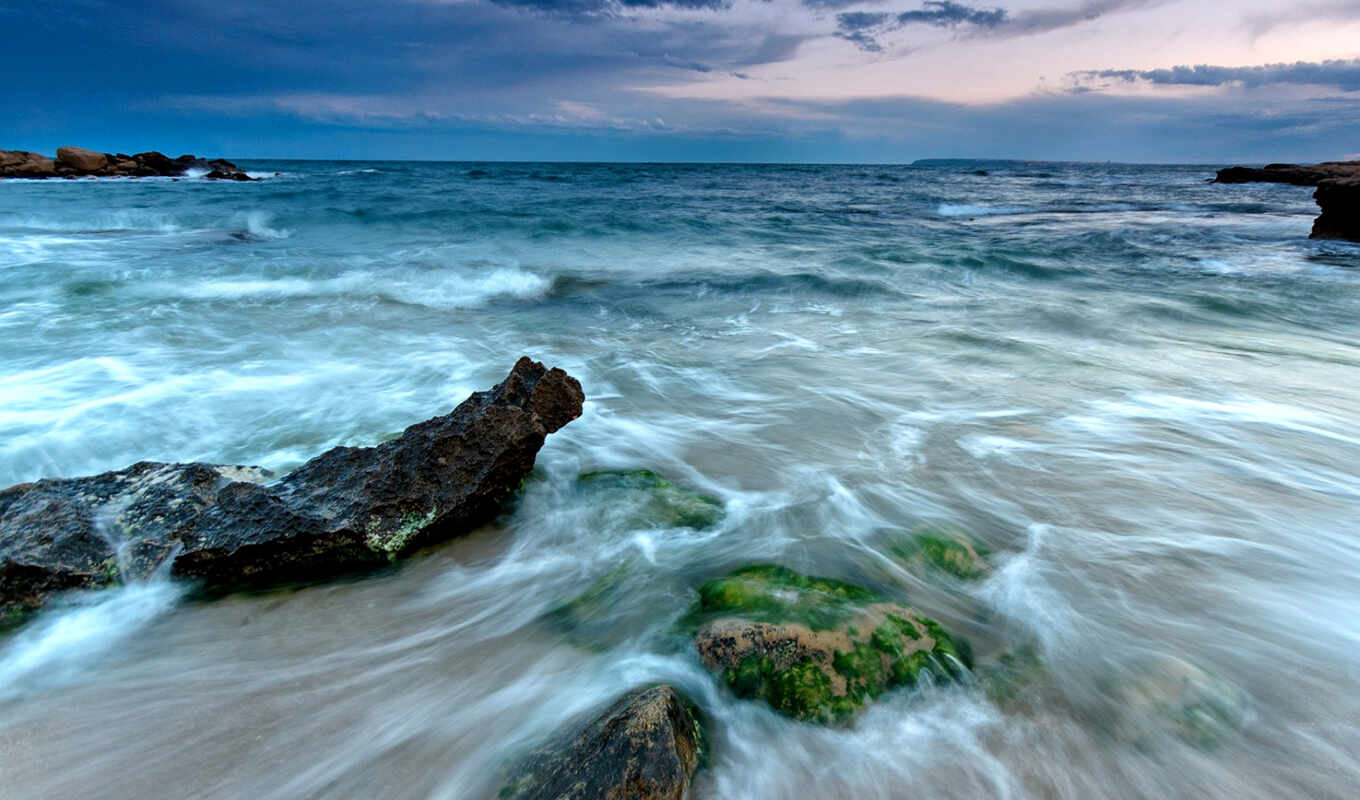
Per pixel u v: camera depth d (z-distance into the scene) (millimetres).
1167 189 53281
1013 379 7051
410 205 26781
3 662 2922
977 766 2475
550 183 53625
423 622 3307
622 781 2121
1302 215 28156
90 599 3189
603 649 3115
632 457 5211
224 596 3414
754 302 11156
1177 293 11594
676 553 3879
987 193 47281
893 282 12750
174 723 2639
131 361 7031
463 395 6371
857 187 54344
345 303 10250
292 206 25906
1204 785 2416
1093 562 3809
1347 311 10250
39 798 2281
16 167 51375
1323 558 3879
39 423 5324
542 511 4301
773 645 2787
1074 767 2471
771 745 2570
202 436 5242
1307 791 2389
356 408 5941
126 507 3543
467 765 2480
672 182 59688
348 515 3592
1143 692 2777
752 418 6062
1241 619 3340
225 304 9836
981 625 3250
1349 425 5750
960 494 4602
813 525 4172
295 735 2602
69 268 11891
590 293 11742
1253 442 5422
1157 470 4949
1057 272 13898
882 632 2883
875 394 6648
